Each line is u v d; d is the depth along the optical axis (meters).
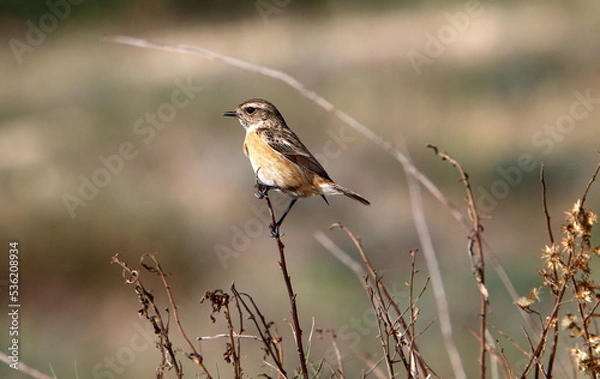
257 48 46.09
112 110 36.66
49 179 26.09
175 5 52.84
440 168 28.09
